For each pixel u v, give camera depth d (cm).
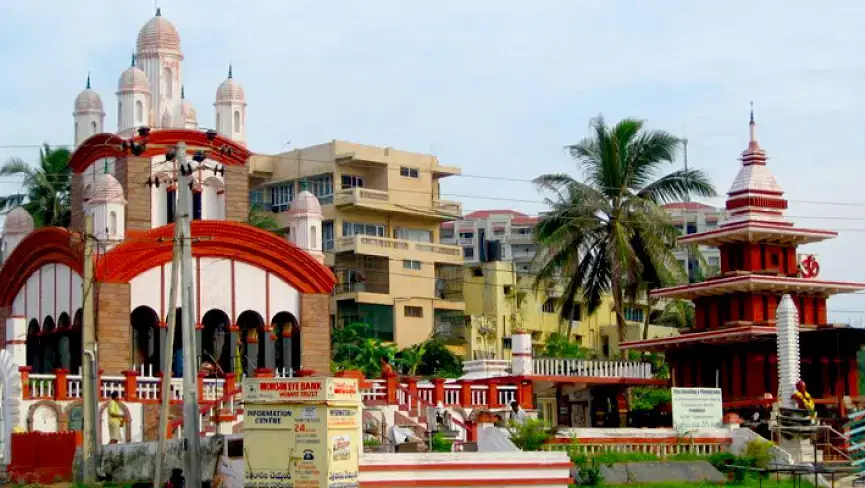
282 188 9819
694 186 6856
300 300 5622
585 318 10456
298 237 5750
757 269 6009
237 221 5606
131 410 4834
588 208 6681
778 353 5581
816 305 6153
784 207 6078
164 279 5288
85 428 4266
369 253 9325
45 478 4350
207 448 4066
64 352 5494
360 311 9206
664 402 6384
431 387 5397
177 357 5306
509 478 3838
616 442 4878
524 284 10119
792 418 5147
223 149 4566
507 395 5625
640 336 10350
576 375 5916
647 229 6788
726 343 6009
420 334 9525
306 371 4956
